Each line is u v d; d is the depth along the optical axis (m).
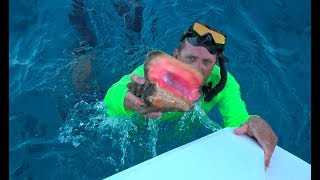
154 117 0.92
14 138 1.37
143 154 1.29
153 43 1.67
